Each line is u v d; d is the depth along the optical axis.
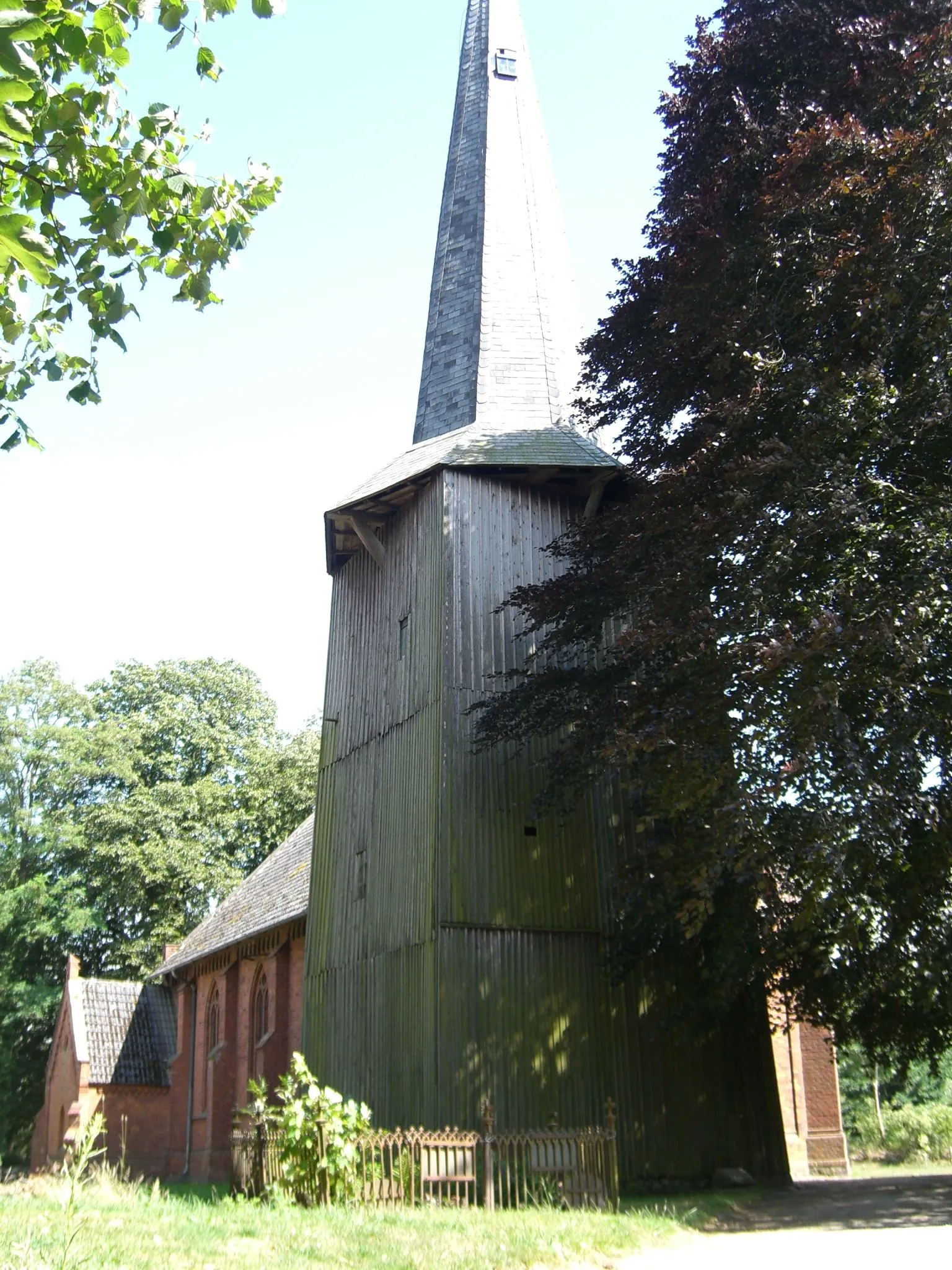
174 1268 7.84
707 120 17.94
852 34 16.31
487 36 28.30
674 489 16.39
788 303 15.91
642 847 19.83
